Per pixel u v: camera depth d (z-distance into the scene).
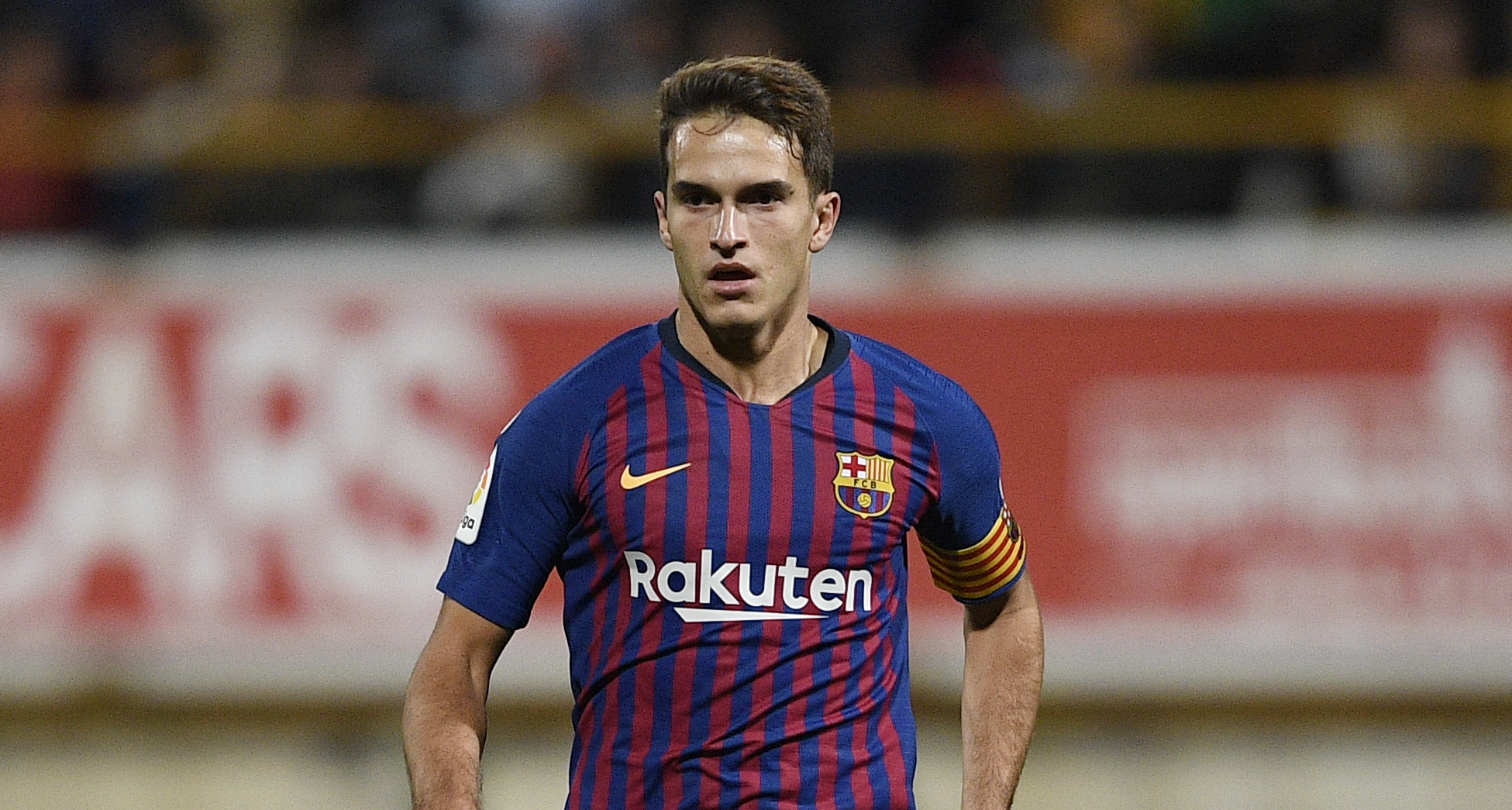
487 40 29.38
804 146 10.45
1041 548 23.86
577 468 10.54
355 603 24.20
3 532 24.45
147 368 24.62
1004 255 24.53
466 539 10.88
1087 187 25.77
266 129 26.48
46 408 24.62
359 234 26.02
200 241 25.70
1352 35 26.70
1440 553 23.45
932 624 23.58
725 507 10.41
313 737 24.45
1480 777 23.56
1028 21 28.41
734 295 10.30
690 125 10.38
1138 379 24.05
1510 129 25.41
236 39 29.77
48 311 24.80
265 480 24.39
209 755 24.55
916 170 25.80
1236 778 23.86
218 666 24.23
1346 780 23.73
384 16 29.64
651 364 10.73
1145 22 28.38
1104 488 23.91
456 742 10.38
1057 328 24.28
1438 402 23.67
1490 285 23.80
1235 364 23.92
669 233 10.66
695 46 28.14
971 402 11.14
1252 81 26.61
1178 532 23.77
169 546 24.38
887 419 10.77
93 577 24.36
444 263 24.77
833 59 27.70
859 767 10.48
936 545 11.40
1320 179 25.55
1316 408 23.78
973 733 11.49
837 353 10.89
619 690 10.46
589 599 10.63
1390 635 23.42
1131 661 23.67
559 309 24.69
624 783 10.43
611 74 28.55
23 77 28.78
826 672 10.44
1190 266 24.17
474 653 10.77
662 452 10.51
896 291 24.62
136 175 26.77
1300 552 23.59
